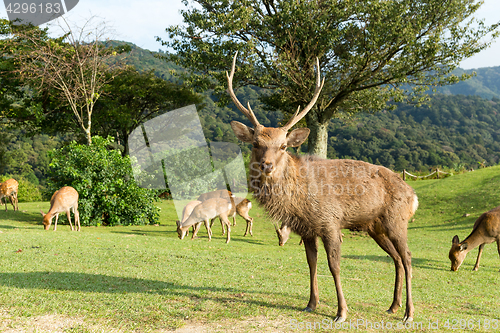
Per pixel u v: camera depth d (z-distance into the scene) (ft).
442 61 66.95
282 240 38.24
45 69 65.92
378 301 17.28
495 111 353.31
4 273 18.16
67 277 17.94
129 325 12.23
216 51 67.41
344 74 67.97
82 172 47.80
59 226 46.37
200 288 17.37
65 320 12.34
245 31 68.90
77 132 86.28
